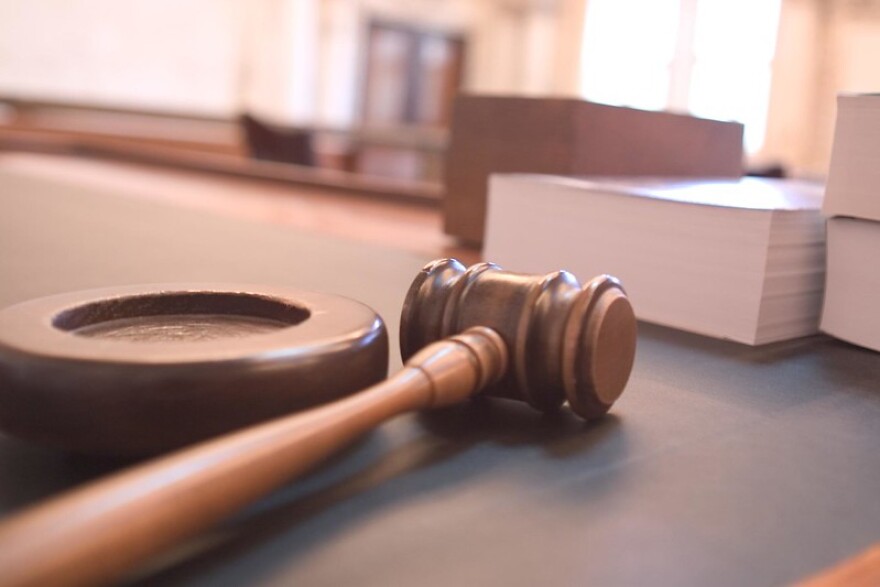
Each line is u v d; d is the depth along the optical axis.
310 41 7.16
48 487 0.37
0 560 0.23
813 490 0.41
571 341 0.45
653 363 0.64
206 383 0.37
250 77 6.92
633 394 0.55
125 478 0.27
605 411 0.48
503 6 7.50
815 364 0.66
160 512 0.26
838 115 0.68
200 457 0.29
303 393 0.39
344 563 0.32
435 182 4.93
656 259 0.76
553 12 7.25
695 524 0.36
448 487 0.39
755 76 5.68
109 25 6.07
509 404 0.51
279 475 0.31
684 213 0.74
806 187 1.12
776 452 0.46
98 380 0.36
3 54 5.59
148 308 0.48
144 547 0.26
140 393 0.36
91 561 0.24
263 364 0.38
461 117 1.18
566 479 0.40
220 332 0.47
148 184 1.93
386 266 1.00
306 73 7.19
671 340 0.71
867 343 0.69
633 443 0.46
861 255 0.69
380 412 0.37
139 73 6.29
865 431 0.50
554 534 0.35
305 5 7.06
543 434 0.46
